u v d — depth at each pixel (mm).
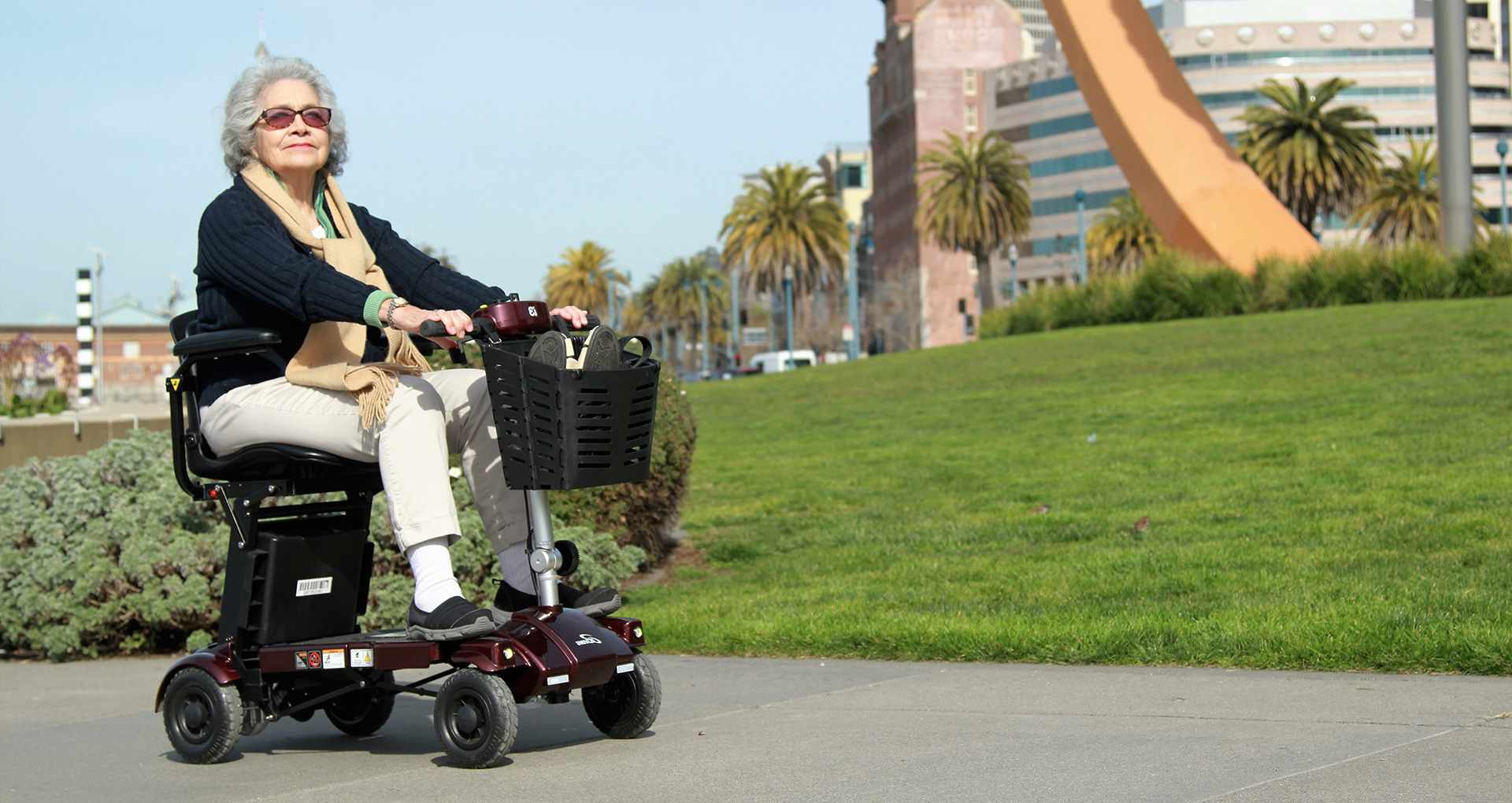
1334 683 4797
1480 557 7117
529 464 3824
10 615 6934
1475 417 13750
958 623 6207
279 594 4320
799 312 104625
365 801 3682
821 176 71062
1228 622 5766
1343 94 111438
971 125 119375
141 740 4762
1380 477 10516
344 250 4371
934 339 117812
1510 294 29375
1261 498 10055
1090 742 4070
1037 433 16594
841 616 6789
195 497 4406
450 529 4070
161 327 86188
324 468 4285
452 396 4234
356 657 4090
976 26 119188
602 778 3844
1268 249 34094
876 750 4074
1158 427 15938
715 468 15695
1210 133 35750
